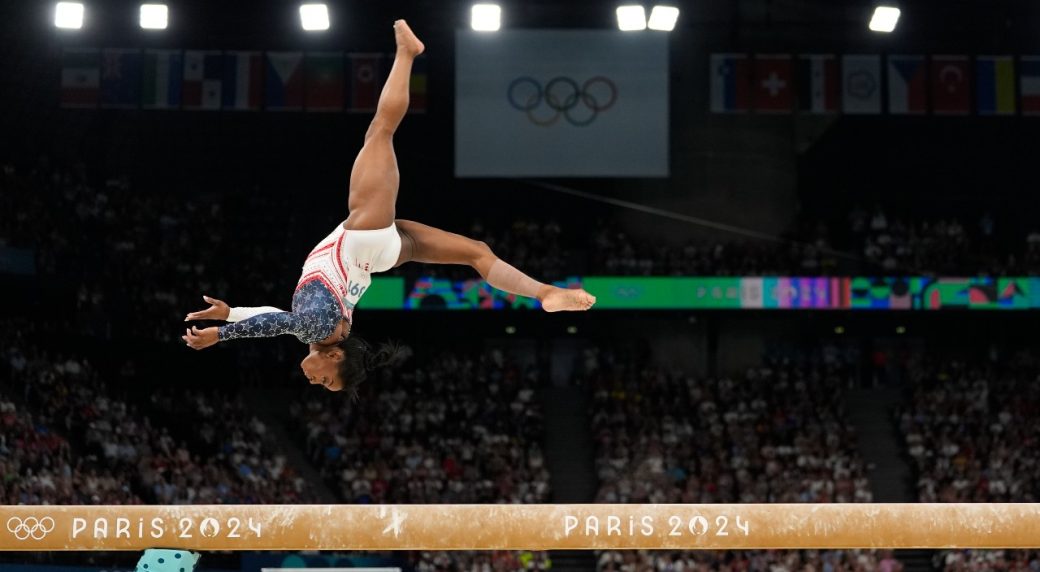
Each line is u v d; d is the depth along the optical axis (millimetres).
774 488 40906
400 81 9172
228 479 36750
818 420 45250
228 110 49000
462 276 46156
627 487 40875
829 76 45500
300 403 45219
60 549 9891
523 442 44312
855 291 45844
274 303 47875
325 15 32625
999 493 40969
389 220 9102
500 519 9875
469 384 46562
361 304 45469
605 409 46125
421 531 9883
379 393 45344
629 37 46500
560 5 48062
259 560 32656
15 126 45781
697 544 9836
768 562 36000
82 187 45688
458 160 46062
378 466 40750
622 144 46156
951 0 48156
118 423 36375
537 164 46125
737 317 48469
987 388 47094
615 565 36625
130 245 45188
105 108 46312
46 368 36844
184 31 49188
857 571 35719
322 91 44688
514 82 46344
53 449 32156
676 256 48469
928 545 9773
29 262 40344
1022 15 49250
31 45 45594
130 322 43062
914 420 46188
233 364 46250
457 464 41656
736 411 45594
